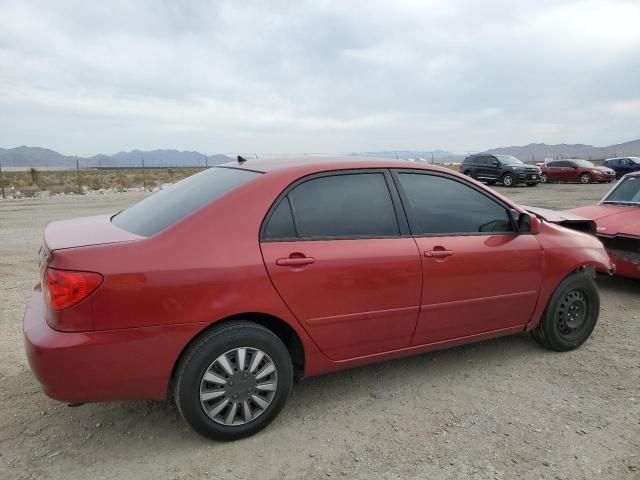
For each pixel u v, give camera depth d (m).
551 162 34.22
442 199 3.94
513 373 4.17
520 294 4.20
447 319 3.88
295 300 3.23
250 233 3.15
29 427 3.33
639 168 34.47
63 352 2.71
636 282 7.18
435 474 2.85
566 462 2.96
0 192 27.70
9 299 6.15
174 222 3.10
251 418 3.20
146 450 3.09
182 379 2.98
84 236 3.16
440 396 3.78
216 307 2.99
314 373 3.48
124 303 2.80
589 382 4.00
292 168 3.47
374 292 3.49
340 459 3.00
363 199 3.61
